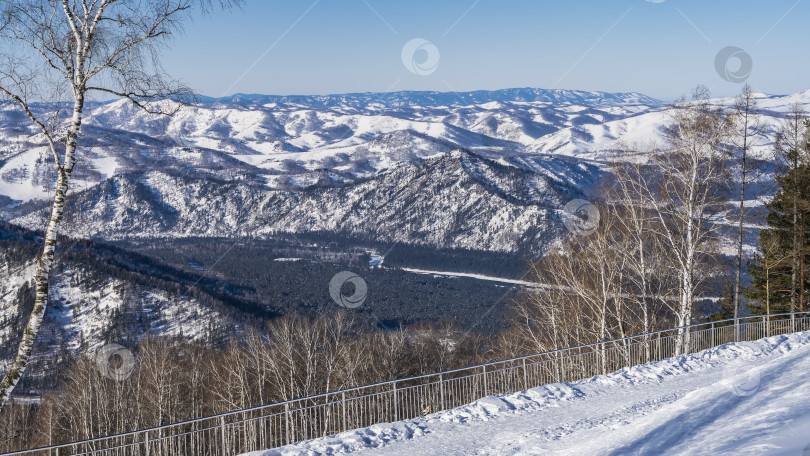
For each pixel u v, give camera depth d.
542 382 22.02
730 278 35.56
